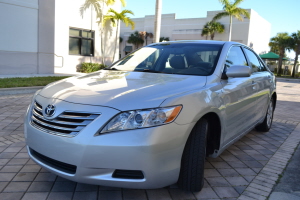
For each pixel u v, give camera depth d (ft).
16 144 13.06
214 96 9.02
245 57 13.35
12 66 41.34
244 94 11.36
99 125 7.16
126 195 8.72
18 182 9.32
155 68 11.25
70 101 7.79
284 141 15.40
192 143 8.24
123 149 7.02
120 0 57.98
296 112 24.98
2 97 24.79
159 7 37.47
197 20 116.88
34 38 43.52
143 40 134.51
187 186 8.49
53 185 9.20
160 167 7.35
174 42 13.14
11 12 40.16
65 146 7.37
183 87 8.59
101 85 8.76
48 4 44.45
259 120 14.82
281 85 61.21
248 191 9.30
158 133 7.18
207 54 11.22
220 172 10.81
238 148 13.94
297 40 106.52
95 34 56.18
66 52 50.83
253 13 107.86
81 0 52.16
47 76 39.68
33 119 8.61
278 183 10.02
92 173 7.23
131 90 8.09
